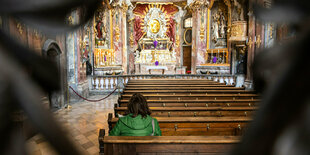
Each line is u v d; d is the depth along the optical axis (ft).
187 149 8.74
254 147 0.88
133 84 31.09
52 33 1.13
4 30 1.17
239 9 46.70
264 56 0.95
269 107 0.86
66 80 30.83
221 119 13.34
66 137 1.11
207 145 8.70
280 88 0.84
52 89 1.18
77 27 1.16
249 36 42.47
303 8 0.93
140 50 81.51
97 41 53.83
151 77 47.39
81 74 36.73
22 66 1.10
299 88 0.80
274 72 0.90
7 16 1.11
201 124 13.29
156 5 79.66
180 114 15.64
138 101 10.54
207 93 23.70
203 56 62.69
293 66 0.84
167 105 17.88
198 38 62.75
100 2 1.20
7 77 1.02
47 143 1.07
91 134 19.44
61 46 28.81
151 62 76.84
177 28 80.02
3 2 1.03
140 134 10.11
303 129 0.78
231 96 20.77
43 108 1.11
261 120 0.89
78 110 28.45
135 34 80.07
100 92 42.06
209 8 61.05
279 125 0.83
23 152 1.08
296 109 0.80
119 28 63.82
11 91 1.01
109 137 9.14
